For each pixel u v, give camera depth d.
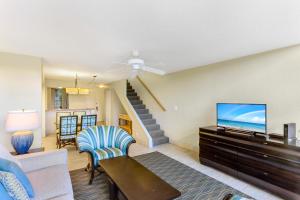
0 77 2.98
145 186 1.90
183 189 2.59
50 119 7.04
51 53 3.06
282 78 2.77
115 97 8.19
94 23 1.87
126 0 1.43
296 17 1.72
